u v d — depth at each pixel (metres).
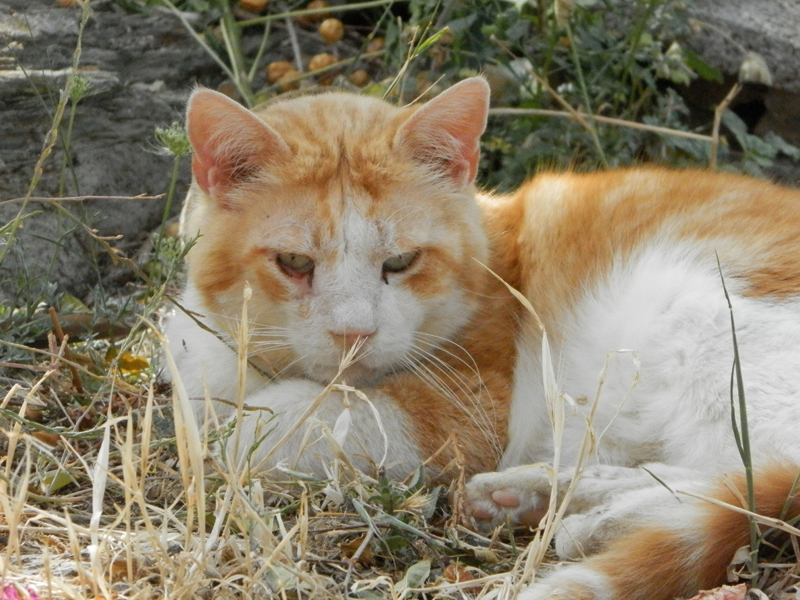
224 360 4.76
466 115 4.51
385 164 4.37
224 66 7.44
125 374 5.39
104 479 3.31
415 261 4.39
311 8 8.52
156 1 7.89
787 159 8.24
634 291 4.42
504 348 4.71
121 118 7.00
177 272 5.65
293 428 3.78
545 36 7.57
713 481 3.71
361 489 3.92
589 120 7.18
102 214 6.57
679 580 3.39
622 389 4.35
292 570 3.29
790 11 8.23
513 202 5.20
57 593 3.09
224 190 4.49
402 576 3.68
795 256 4.32
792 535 3.44
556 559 3.90
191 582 3.14
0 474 3.79
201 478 3.16
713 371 4.04
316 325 4.25
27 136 6.59
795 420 3.89
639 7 7.62
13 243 5.48
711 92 8.32
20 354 5.00
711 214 4.69
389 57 7.79
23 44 6.84
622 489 4.00
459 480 4.11
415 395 4.49
